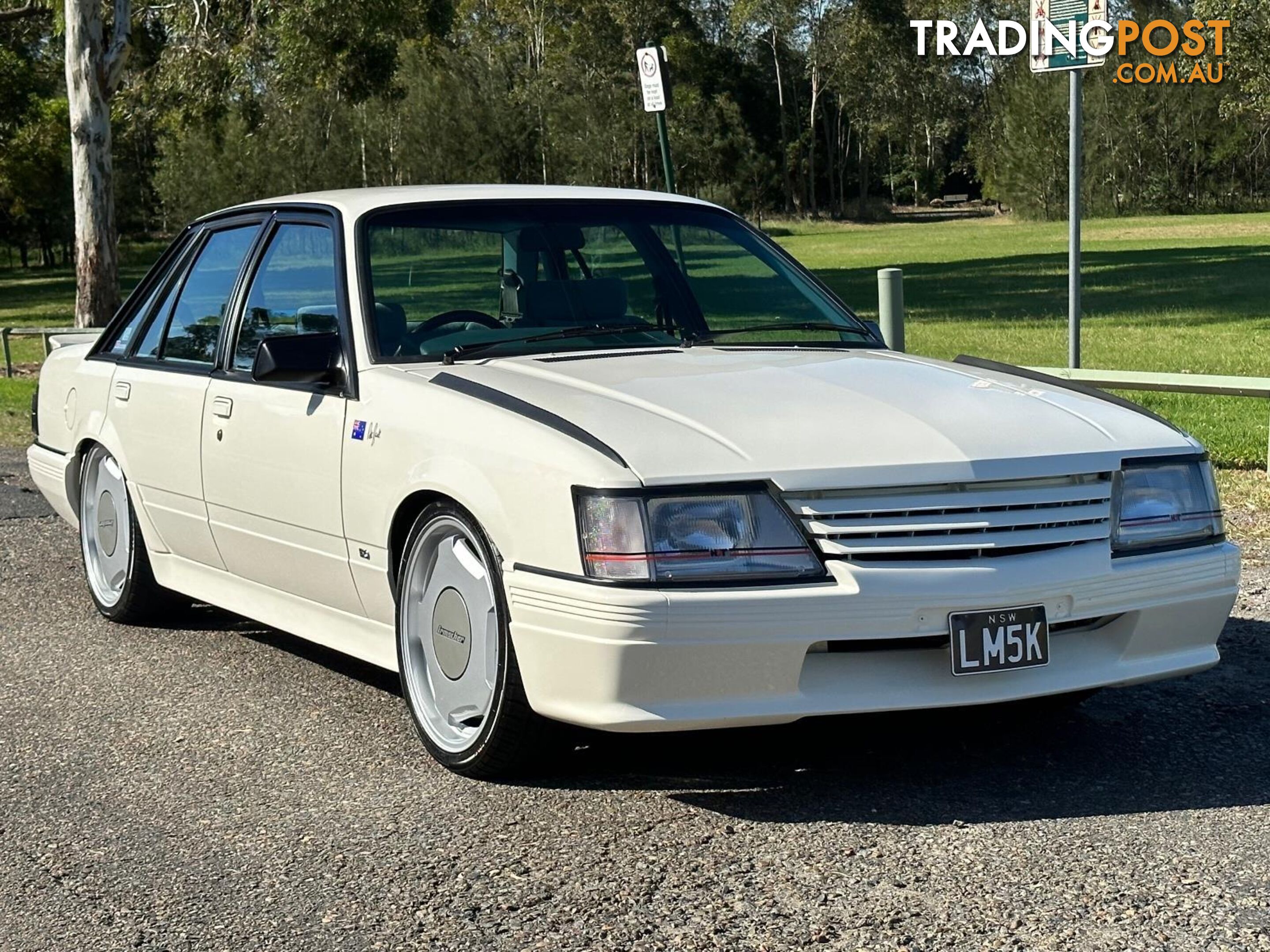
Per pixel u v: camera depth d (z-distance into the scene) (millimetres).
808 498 3490
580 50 72438
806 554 3467
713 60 86562
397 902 3193
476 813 3719
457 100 65938
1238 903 3068
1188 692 4715
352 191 5086
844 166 97562
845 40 89562
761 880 3252
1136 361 15406
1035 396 4160
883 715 4438
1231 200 76250
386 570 4188
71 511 6223
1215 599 3891
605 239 4871
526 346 4457
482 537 3791
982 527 3557
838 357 4516
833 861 3348
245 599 5137
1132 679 3814
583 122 69375
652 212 5078
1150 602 3770
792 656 3445
